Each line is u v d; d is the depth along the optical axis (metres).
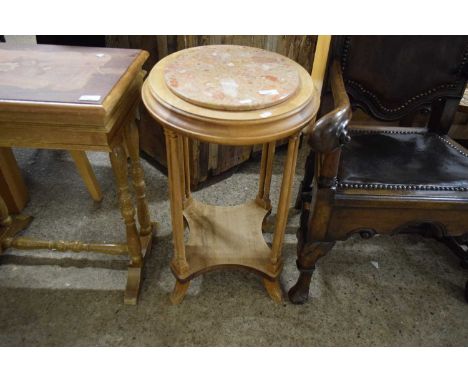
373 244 1.40
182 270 1.08
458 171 0.96
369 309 1.16
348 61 1.07
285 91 0.78
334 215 0.91
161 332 1.06
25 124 0.79
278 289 1.15
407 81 1.11
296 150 0.86
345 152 1.01
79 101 0.77
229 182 1.68
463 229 0.95
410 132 1.16
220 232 1.25
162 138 1.60
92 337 1.04
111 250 1.17
